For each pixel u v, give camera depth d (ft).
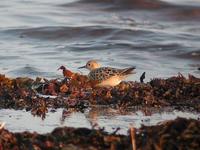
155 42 76.18
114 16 94.12
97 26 82.17
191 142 30.96
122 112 43.86
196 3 99.45
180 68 65.51
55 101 45.75
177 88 47.34
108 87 49.06
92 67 55.62
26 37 78.84
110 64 65.82
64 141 32.14
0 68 62.75
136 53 71.41
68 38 78.64
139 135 32.01
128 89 47.60
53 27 81.82
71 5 99.55
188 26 89.40
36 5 99.91
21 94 46.19
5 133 32.65
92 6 98.89
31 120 41.68
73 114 43.24
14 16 91.81
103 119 42.01
